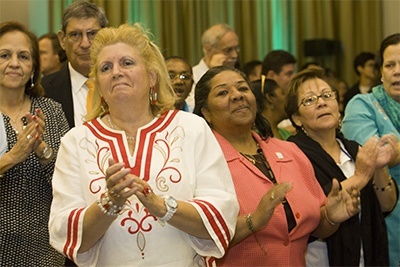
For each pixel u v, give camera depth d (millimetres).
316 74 3293
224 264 2654
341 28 7531
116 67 2232
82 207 2168
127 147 2225
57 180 2234
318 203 2861
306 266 3061
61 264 2809
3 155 2715
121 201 2016
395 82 3367
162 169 2182
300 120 3262
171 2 7199
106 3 6953
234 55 4945
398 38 3406
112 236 2160
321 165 3088
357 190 2801
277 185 2490
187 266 2193
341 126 3607
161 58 2357
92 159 2213
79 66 3318
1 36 2838
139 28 2398
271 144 2953
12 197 2686
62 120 2910
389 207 3229
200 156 2258
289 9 7520
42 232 2727
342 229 3043
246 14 7398
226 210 2199
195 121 2309
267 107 3883
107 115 2346
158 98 2354
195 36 7305
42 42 5020
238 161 2752
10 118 2828
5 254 2662
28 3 6488
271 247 2674
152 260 2146
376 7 7527
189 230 2135
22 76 2828
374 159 2922
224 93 2834
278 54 5074
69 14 3354
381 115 3410
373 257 3125
